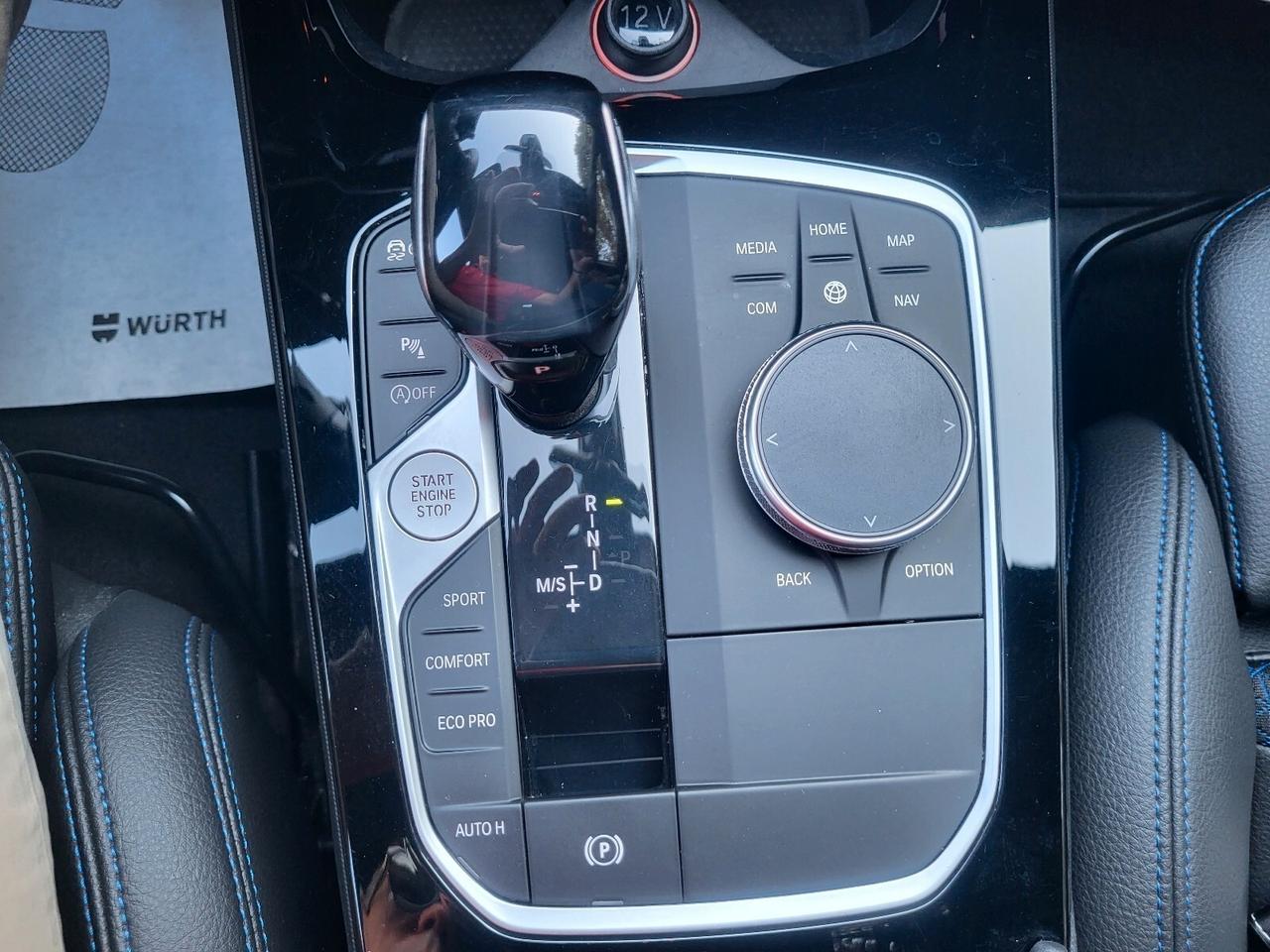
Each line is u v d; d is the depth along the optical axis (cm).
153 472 107
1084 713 64
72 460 104
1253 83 112
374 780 58
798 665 58
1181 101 113
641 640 58
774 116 61
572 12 61
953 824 58
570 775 60
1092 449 72
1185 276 70
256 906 58
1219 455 68
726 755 58
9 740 51
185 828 56
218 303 102
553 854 58
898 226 60
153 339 101
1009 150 61
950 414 57
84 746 57
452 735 58
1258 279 68
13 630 60
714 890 57
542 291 41
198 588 107
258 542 107
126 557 107
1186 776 62
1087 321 109
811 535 56
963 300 60
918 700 58
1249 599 69
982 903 58
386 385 59
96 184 102
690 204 59
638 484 58
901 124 61
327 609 59
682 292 59
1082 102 114
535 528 58
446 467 58
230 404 108
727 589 58
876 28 69
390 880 58
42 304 101
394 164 61
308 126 62
